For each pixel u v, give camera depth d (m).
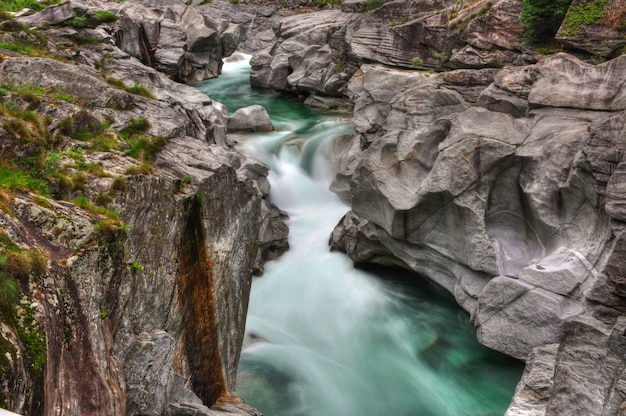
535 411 11.52
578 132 15.89
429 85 21.66
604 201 14.62
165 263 11.26
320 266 20.59
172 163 13.40
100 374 7.79
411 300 19.34
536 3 20.70
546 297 14.71
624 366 10.15
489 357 16.44
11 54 18.08
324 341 17.47
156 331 10.50
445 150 17.02
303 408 14.30
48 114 13.15
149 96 18.88
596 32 19.31
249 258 15.43
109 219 9.77
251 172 21.11
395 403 14.86
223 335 13.60
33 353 6.77
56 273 8.01
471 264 16.84
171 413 9.97
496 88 19.77
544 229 16.41
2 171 10.16
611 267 12.81
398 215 18.14
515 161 16.81
